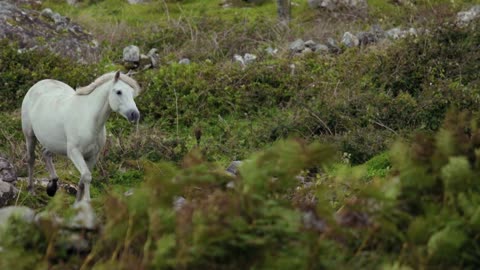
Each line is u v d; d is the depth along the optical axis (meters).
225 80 52.34
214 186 19.91
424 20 62.56
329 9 77.75
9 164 38.22
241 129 47.88
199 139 44.28
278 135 45.75
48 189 37.19
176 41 67.94
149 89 51.34
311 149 19.00
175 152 42.69
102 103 34.38
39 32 63.69
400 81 50.62
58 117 35.47
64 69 53.62
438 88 46.78
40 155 42.25
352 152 41.56
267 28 68.38
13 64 52.56
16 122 46.00
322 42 64.06
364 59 54.56
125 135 45.91
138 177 40.41
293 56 58.34
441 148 19.62
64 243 19.75
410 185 19.50
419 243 18.28
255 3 87.81
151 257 18.06
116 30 71.75
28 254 19.03
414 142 21.06
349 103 46.97
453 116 20.92
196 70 53.97
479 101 45.03
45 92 37.28
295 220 18.22
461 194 18.47
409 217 18.92
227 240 17.73
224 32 67.38
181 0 89.19
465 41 53.44
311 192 24.50
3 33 61.81
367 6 77.00
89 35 66.81
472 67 51.06
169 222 18.42
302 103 48.62
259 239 17.72
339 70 54.22
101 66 57.78
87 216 20.23
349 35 61.41
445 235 17.78
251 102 50.91
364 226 18.84
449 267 18.08
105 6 89.00
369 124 44.97
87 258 19.14
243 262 18.05
